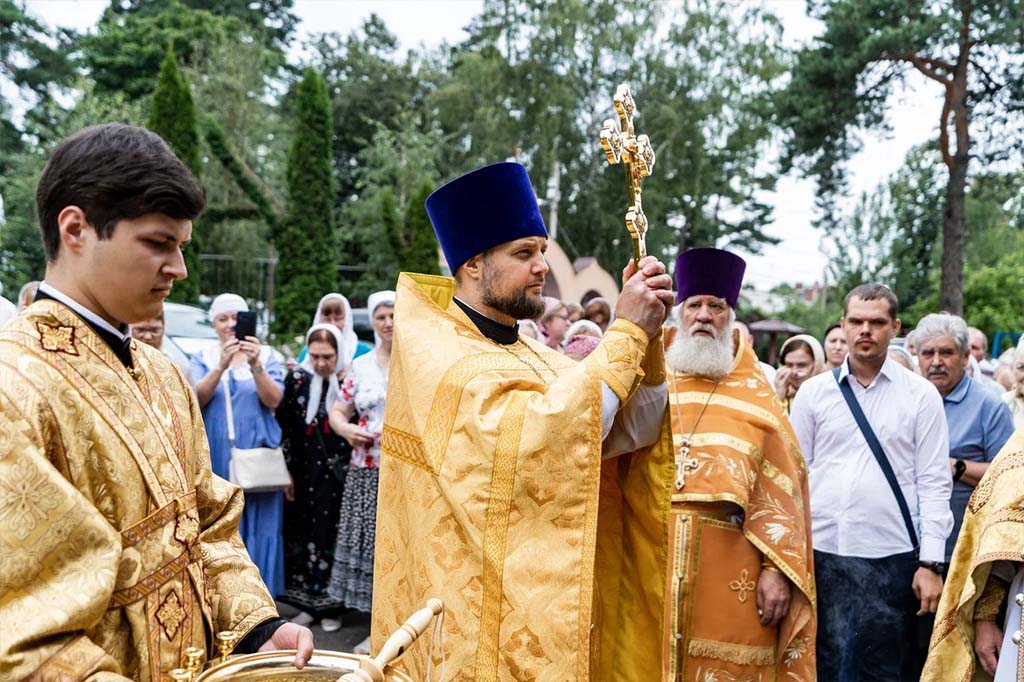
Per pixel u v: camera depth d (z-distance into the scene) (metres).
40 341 1.55
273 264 30.25
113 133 1.62
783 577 3.83
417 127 42.62
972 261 34.28
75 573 1.47
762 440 3.93
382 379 5.54
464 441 2.31
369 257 35.34
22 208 25.12
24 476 1.45
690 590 3.78
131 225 1.59
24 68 32.25
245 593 1.89
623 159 2.43
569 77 33.75
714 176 35.50
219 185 28.94
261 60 32.44
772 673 3.85
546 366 2.58
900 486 4.30
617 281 35.47
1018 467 3.17
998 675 3.13
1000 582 3.25
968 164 26.00
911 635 4.37
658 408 2.65
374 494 5.47
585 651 2.24
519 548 2.26
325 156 23.64
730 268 4.03
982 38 23.88
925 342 4.83
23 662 1.39
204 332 11.05
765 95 26.77
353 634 5.69
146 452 1.63
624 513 2.79
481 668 2.25
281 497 5.67
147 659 1.58
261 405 5.57
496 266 2.56
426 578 2.34
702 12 33.75
